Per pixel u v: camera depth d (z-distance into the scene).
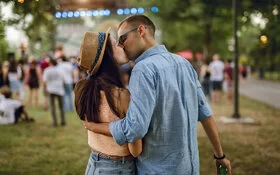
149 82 1.79
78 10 10.08
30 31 5.89
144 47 2.01
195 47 31.62
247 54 44.50
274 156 5.92
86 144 6.77
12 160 5.63
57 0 5.91
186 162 1.92
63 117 8.84
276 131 8.11
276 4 7.09
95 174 2.03
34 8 5.41
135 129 1.73
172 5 23.08
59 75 8.60
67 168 5.22
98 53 1.95
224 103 14.02
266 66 38.50
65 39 19.91
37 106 12.73
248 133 7.87
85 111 1.96
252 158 5.79
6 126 8.61
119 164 1.99
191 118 1.98
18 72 11.88
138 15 2.03
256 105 13.43
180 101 1.90
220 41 31.88
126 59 2.05
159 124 1.86
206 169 5.21
